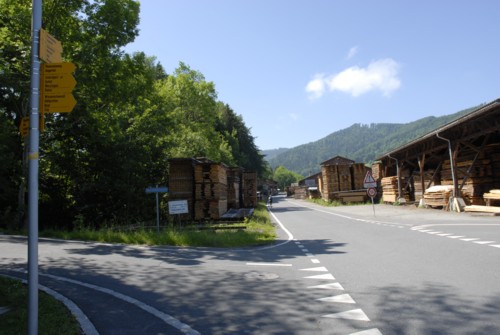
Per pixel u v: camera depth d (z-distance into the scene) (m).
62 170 27.42
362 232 16.42
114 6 20.95
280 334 5.01
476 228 15.08
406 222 19.59
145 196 27.20
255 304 6.45
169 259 11.59
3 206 26.36
